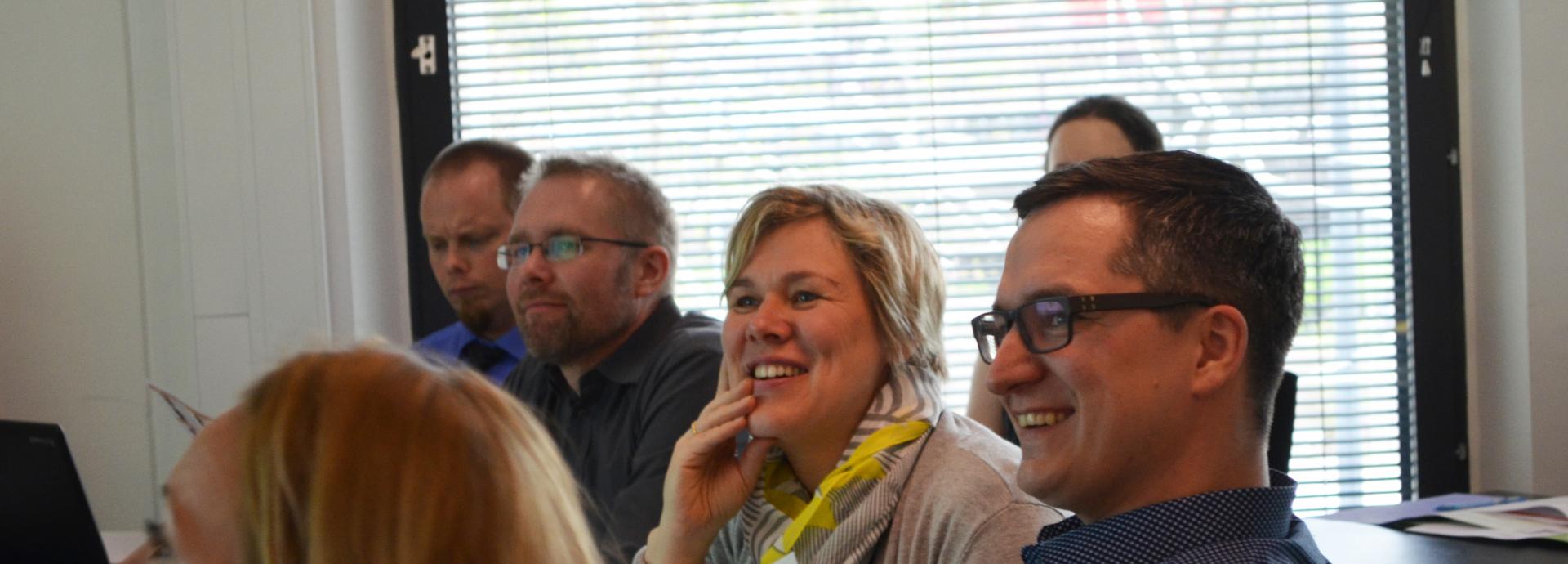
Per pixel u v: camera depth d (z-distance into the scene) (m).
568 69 4.15
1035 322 1.33
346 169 3.80
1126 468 1.30
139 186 3.93
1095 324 1.29
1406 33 3.99
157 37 3.90
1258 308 1.30
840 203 1.92
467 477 0.98
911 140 4.10
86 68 3.93
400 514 0.95
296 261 3.78
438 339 3.58
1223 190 1.32
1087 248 1.31
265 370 1.09
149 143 3.91
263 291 3.79
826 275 1.85
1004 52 4.08
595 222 2.70
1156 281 1.28
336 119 3.78
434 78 4.16
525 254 2.74
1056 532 1.50
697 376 2.48
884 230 1.89
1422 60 3.99
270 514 0.96
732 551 2.08
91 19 3.92
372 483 0.95
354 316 3.81
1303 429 4.07
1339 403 4.08
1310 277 4.05
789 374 1.87
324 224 3.79
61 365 3.96
